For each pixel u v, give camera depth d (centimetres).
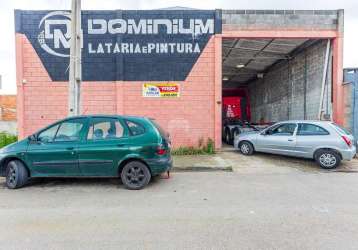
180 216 529
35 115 1284
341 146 974
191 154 1246
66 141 738
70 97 955
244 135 1245
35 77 1281
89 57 1287
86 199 641
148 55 1295
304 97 1527
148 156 721
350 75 1251
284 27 1277
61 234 452
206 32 1292
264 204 598
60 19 1277
